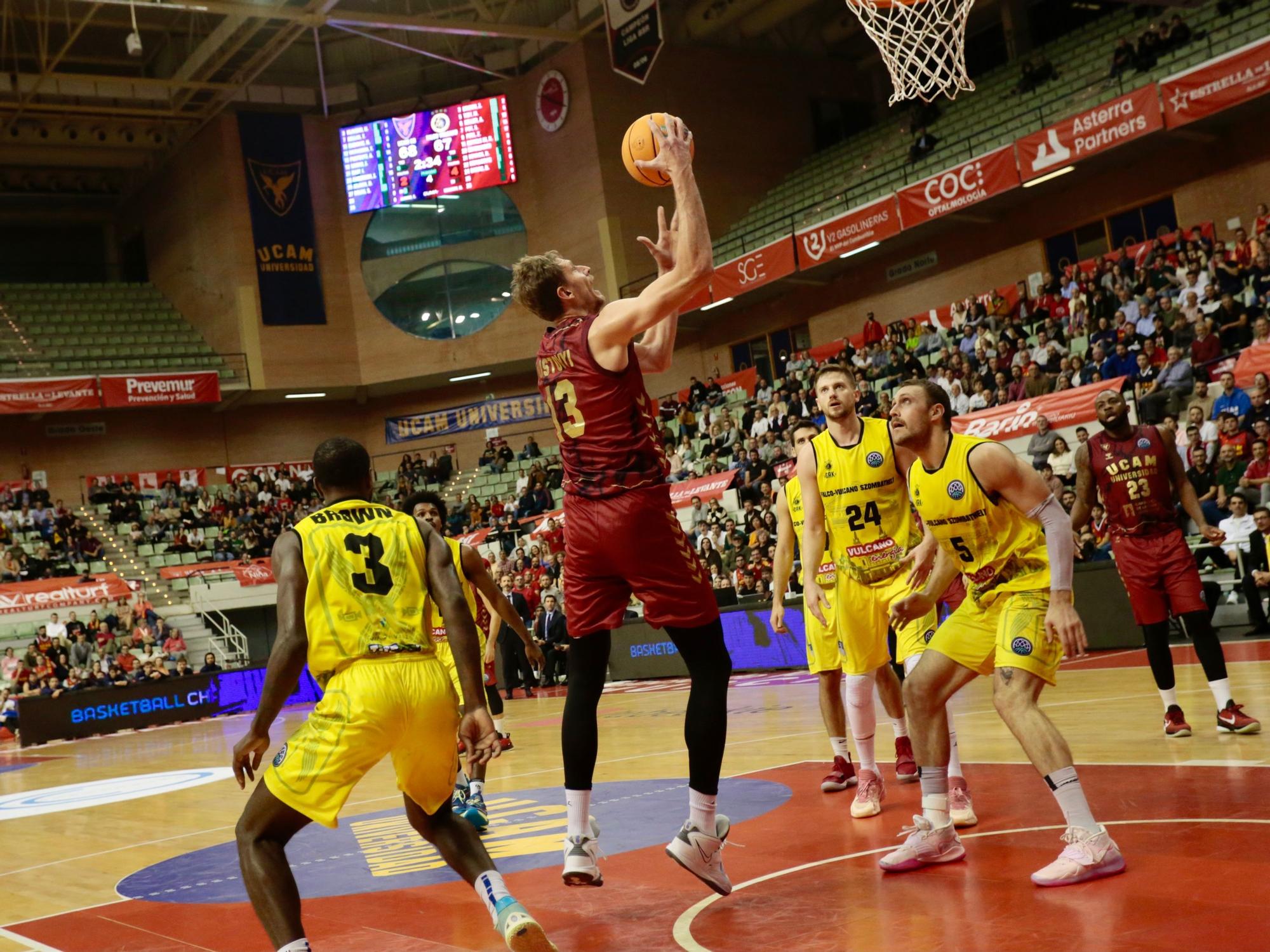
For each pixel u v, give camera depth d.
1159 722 6.24
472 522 25.19
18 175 29.45
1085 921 2.83
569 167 26.41
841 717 5.25
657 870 4.04
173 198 28.78
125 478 26.56
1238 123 18.09
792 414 20.22
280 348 26.94
